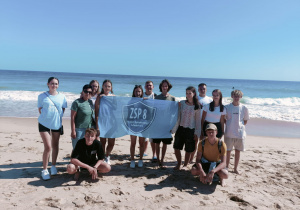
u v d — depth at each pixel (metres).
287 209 3.46
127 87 40.53
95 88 4.88
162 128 4.98
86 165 3.98
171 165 5.27
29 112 12.28
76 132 4.32
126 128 4.95
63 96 4.39
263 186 4.27
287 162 5.75
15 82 42.28
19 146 6.20
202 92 5.43
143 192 3.81
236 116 4.68
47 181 4.09
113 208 3.26
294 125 11.45
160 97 5.29
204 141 4.23
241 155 6.23
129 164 5.18
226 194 3.88
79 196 3.57
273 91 46.03
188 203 3.50
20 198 3.42
